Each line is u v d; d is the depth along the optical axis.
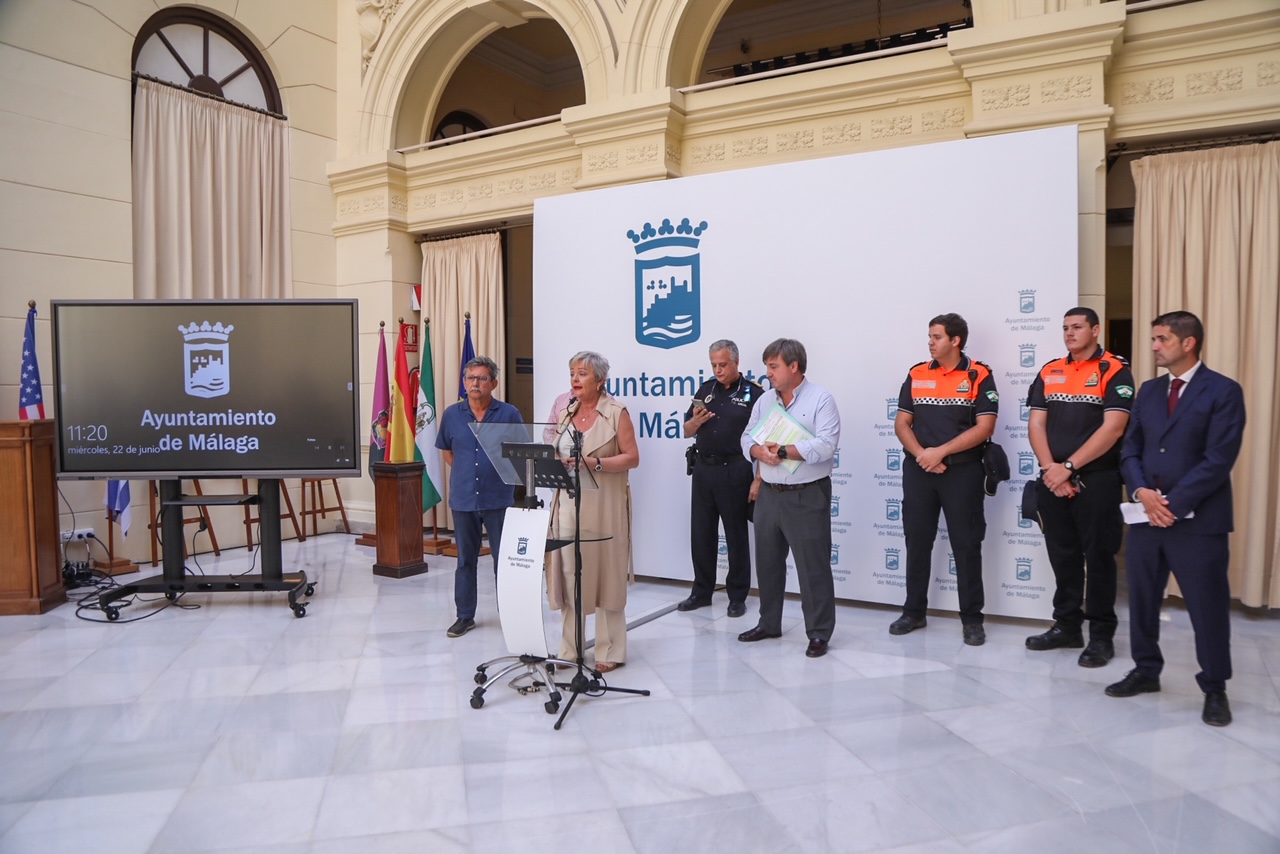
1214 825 2.47
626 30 6.21
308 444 5.22
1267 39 4.55
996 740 3.08
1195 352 3.26
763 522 4.27
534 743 3.10
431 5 7.41
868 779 2.79
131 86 6.42
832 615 4.14
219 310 5.17
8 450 4.97
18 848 2.42
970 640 4.25
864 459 4.94
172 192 6.66
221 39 7.16
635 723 3.28
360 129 7.82
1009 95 4.96
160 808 2.64
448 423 4.57
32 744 3.14
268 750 3.06
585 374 3.83
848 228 4.96
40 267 5.88
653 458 5.63
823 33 8.74
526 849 2.38
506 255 9.64
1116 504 3.86
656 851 2.36
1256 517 4.55
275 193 7.46
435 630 4.62
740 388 4.83
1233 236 4.62
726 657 4.09
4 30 5.66
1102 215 4.78
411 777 2.83
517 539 3.48
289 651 4.26
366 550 7.01
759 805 2.62
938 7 8.20
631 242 5.70
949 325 4.17
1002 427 4.55
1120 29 4.61
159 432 5.15
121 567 6.07
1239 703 3.40
